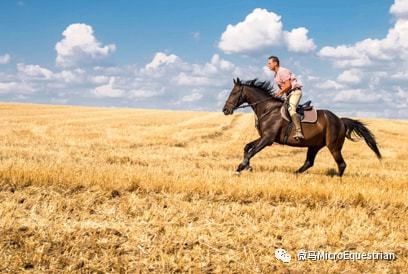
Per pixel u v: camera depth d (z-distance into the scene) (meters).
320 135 13.38
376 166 19.20
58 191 9.94
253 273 6.56
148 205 9.38
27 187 10.01
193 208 9.17
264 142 13.18
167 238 7.56
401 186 12.67
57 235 7.36
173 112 69.50
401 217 9.63
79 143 22.67
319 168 16.81
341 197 10.49
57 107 76.75
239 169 13.13
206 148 23.05
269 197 10.33
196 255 7.00
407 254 7.50
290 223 8.69
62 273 6.25
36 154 16.77
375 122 57.66
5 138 23.39
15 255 6.58
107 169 12.41
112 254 6.87
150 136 28.00
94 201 9.48
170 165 15.77
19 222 7.90
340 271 6.74
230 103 13.50
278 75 13.00
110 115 55.00
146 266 6.58
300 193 10.55
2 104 77.56
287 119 12.98
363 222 8.95
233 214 9.05
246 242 7.64
